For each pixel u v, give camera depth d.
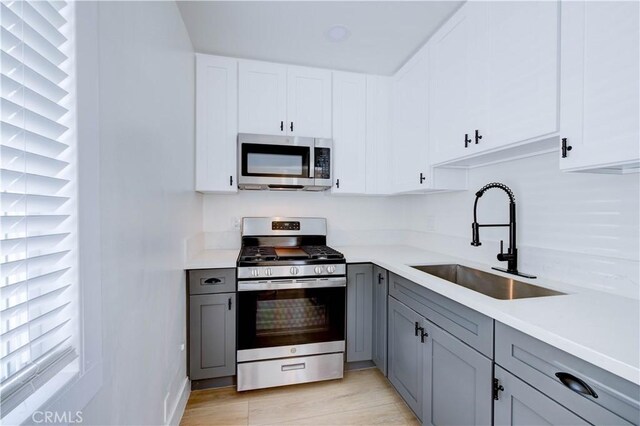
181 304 1.64
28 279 0.56
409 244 2.67
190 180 1.85
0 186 0.53
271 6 1.54
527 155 1.46
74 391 0.65
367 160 2.33
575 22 0.95
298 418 1.60
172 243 1.45
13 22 0.54
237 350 1.79
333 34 1.80
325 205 2.60
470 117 1.46
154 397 1.18
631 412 0.63
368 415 1.63
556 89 1.02
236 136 2.06
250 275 1.78
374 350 2.04
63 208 0.67
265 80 2.11
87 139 0.71
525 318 0.88
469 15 1.46
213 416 1.61
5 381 0.53
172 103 1.44
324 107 2.23
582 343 0.72
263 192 2.46
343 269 1.92
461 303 1.13
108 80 0.81
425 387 1.42
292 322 1.86
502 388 0.97
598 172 1.02
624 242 1.10
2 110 0.53
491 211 1.75
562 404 0.77
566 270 1.30
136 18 1.01
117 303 0.87
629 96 0.81
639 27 0.78
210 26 1.71
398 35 1.81
